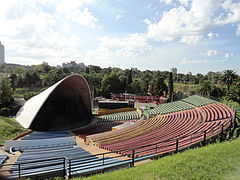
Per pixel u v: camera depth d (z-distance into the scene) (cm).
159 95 6769
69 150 1780
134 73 14150
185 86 8844
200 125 1952
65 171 831
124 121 3522
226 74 4831
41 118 2814
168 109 3641
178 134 1716
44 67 12975
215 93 5369
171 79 5712
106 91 6656
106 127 3114
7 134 2445
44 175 837
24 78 8088
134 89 7019
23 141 1995
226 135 1349
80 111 3450
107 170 955
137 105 5131
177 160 753
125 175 629
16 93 6612
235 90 3809
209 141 1227
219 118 2108
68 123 3167
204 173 618
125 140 1998
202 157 766
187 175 608
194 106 3459
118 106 4309
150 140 1706
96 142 2061
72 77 2927
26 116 2895
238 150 835
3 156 1633
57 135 2667
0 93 4050
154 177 600
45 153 1681
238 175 596
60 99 3030
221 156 768
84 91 3366
